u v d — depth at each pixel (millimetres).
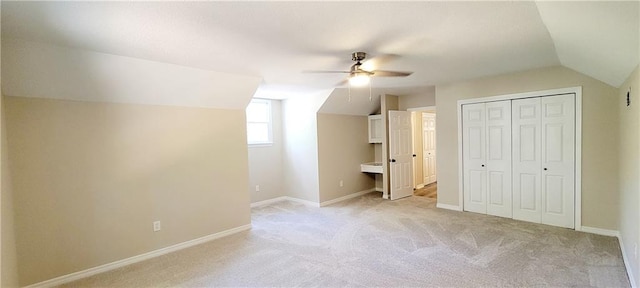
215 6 1826
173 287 2676
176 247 3588
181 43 2510
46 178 2748
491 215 4523
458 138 4812
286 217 4855
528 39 2623
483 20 2164
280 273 2857
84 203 2961
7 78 2449
